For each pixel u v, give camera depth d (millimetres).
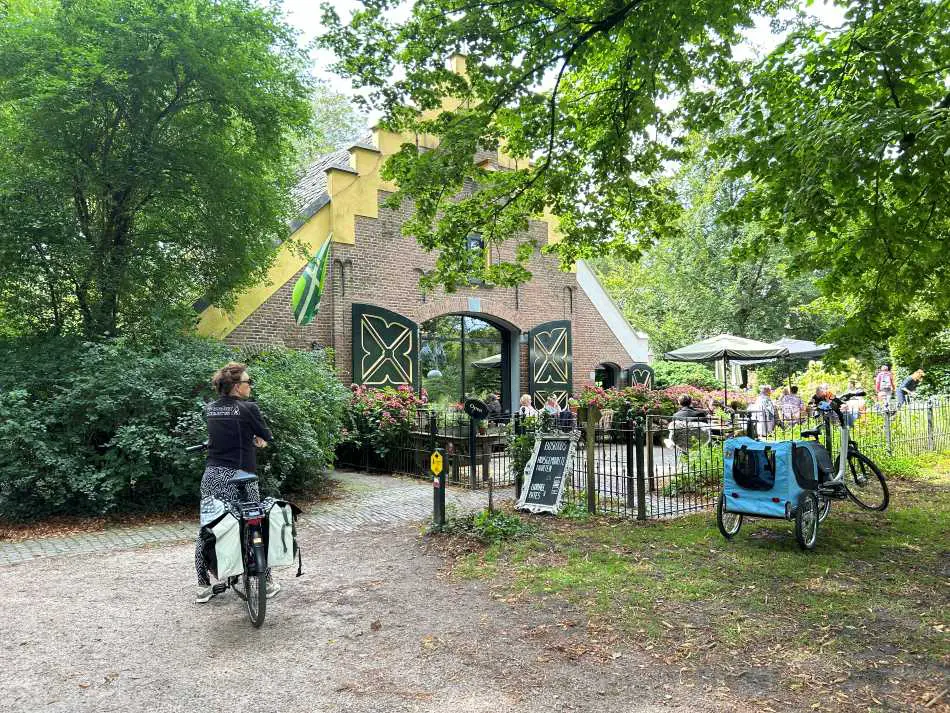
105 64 7996
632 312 34188
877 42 5500
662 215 8391
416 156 7691
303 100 10094
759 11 7035
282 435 8633
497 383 17000
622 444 7652
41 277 8859
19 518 7500
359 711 3199
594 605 4562
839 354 6398
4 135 8234
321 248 12539
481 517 6832
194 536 6980
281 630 4285
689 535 6539
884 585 4945
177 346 9141
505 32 6590
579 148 8117
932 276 6230
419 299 15008
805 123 5488
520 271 8953
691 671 3549
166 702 3318
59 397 7707
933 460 11266
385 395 12328
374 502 8805
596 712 3141
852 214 5547
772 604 4531
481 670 3623
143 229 9648
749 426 8781
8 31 8008
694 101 6910
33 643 4105
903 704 3141
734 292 27094
